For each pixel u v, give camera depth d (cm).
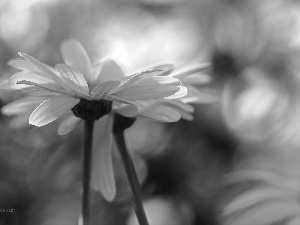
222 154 54
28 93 25
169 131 54
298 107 58
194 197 52
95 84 25
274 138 57
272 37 58
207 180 53
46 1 55
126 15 58
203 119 54
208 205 51
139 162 53
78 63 27
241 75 56
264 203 34
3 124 47
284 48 59
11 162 49
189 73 24
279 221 34
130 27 58
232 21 58
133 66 57
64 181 51
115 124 25
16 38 53
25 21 54
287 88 58
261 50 58
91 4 57
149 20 58
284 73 58
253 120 56
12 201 48
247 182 49
